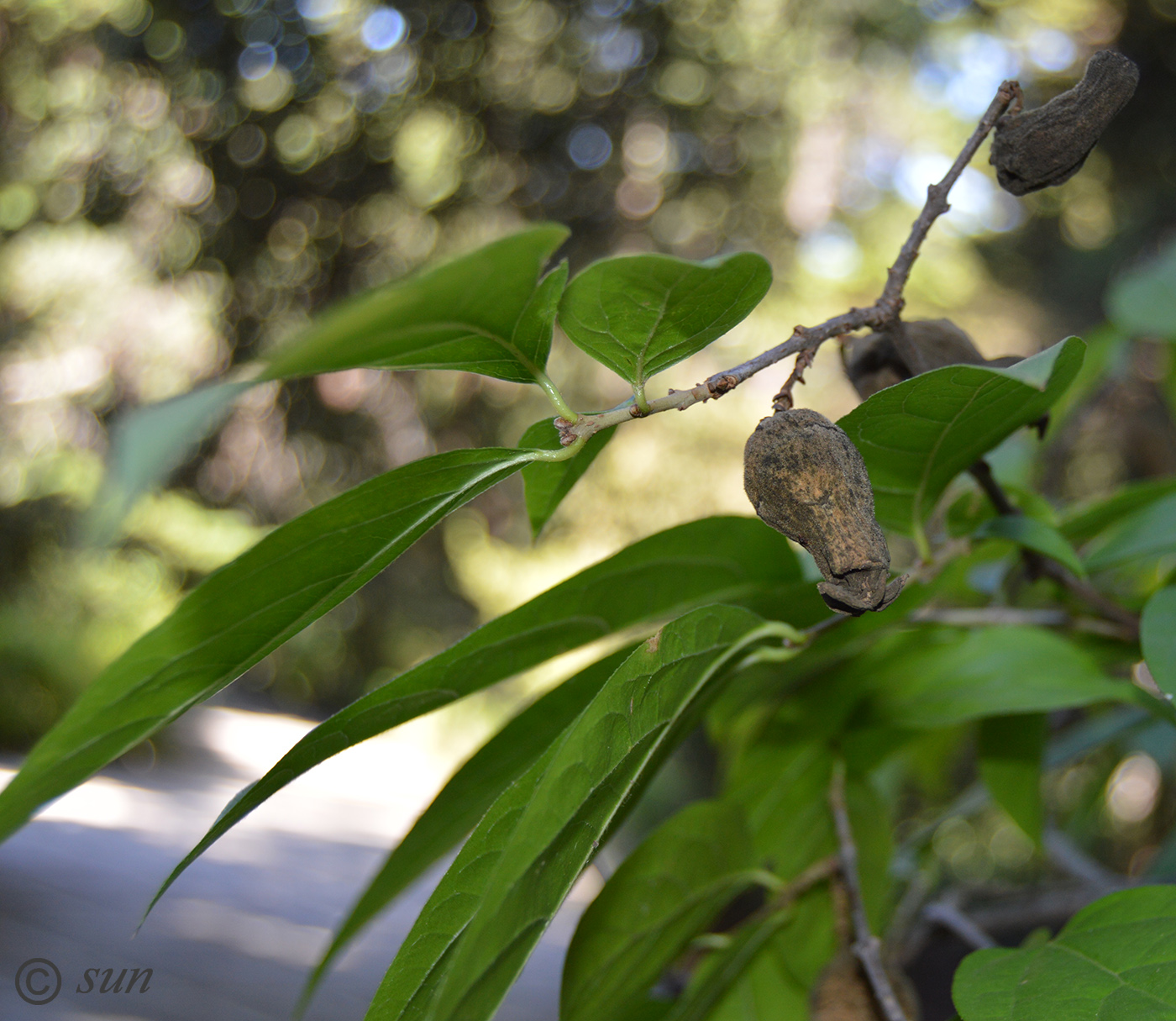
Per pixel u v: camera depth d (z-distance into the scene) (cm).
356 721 27
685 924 33
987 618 36
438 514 24
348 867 196
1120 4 238
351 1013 119
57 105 257
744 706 40
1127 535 36
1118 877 45
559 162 258
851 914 33
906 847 47
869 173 283
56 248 271
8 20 251
